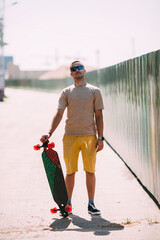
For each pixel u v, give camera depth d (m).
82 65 4.59
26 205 5.29
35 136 11.98
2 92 32.78
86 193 5.70
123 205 5.04
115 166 7.41
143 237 3.83
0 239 3.98
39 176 6.96
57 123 4.66
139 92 6.07
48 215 4.81
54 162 4.57
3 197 5.72
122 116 7.93
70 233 4.08
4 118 17.81
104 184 6.13
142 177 5.95
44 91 72.62
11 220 4.67
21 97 41.62
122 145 7.98
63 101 4.66
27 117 17.98
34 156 8.91
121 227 4.20
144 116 5.70
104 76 11.04
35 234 4.11
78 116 4.61
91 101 4.62
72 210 4.96
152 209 4.82
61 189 4.55
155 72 4.91
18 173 7.26
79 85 4.64
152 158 5.21
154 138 5.05
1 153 9.38
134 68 6.49
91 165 4.66
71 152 4.69
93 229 4.18
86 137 4.64
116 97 8.77
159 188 4.86
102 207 5.00
